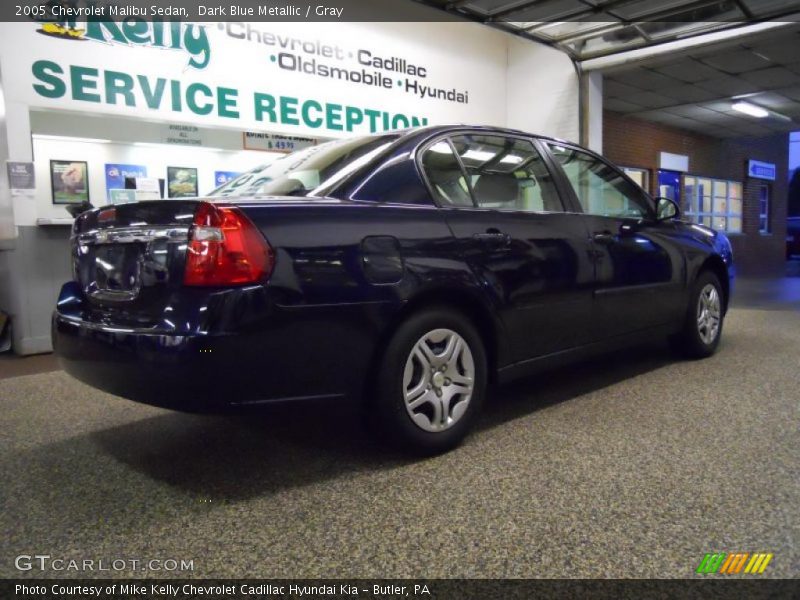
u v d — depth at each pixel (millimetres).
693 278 4539
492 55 9391
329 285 2445
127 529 2225
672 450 2875
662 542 2066
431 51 8469
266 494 2496
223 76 6418
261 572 1935
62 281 5574
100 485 2619
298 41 6992
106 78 5641
